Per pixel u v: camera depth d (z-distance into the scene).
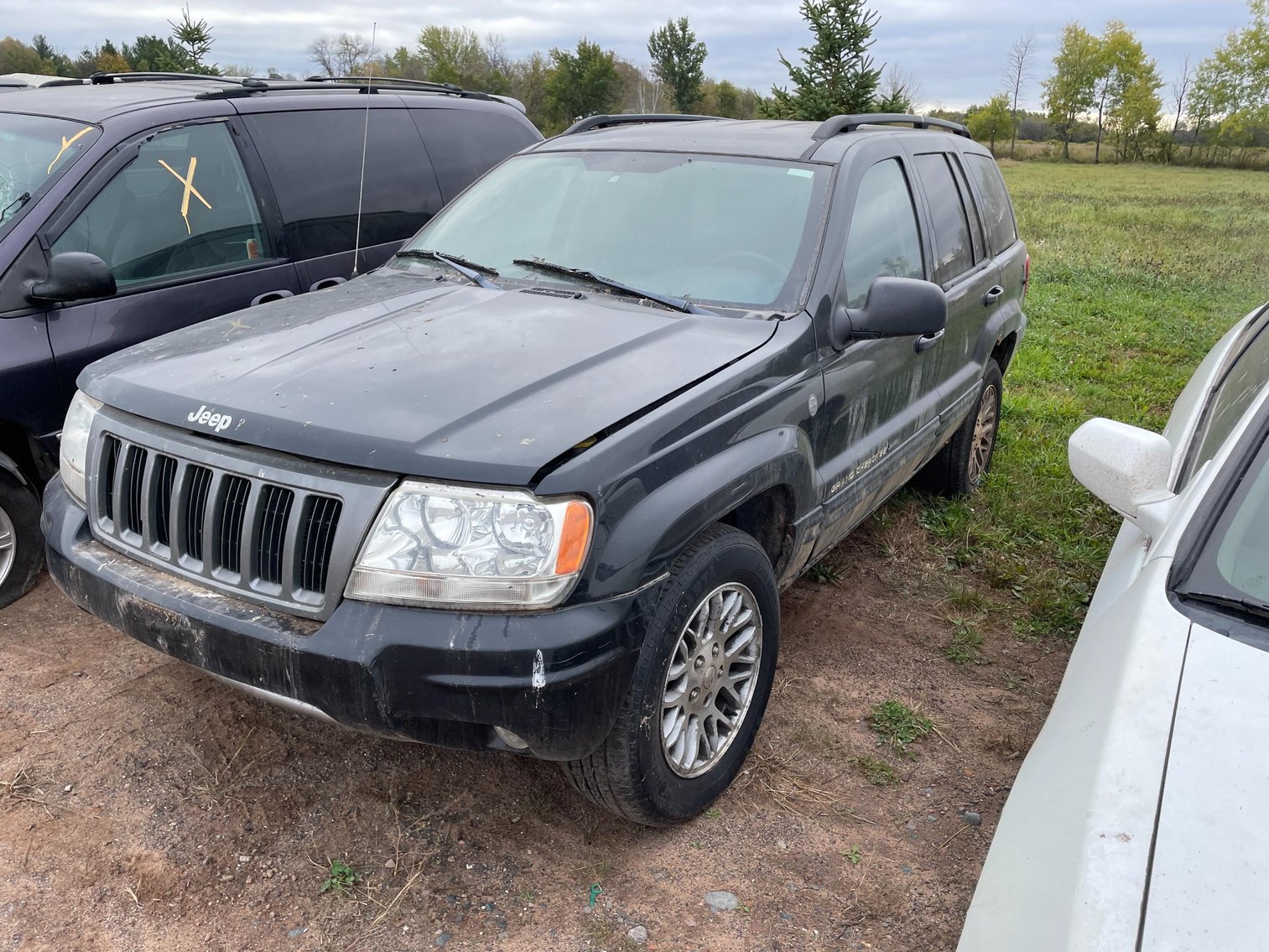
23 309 3.66
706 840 2.71
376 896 2.45
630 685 2.30
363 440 2.20
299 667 2.17
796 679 3.53
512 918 2.40
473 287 3.33
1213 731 1.50
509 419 2.28
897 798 2.93
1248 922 1.25
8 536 3.74
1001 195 5.38
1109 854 1.37
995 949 1.41
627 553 2.24
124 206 4.04
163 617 2.37
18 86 5.19
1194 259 16.56
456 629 2.11
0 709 3.13
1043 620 4.09
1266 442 1.99
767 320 3.02
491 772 2.95
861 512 3.64
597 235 3.47
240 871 2.51
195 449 2.41
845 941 2.38
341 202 4.90
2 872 2.46
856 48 17.55
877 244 3.57
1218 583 1.79
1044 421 6.61
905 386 3.78
